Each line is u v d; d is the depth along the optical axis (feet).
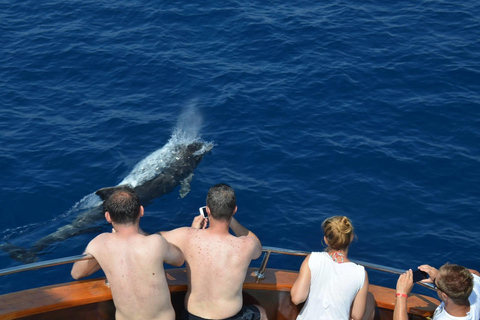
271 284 18.97
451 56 58.18
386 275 34.55
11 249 36.11
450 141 46.98
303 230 37.88
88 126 48.49
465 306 17.25
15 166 43.29
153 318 16.37
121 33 62.34
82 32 62.28
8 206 39.58
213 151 45.78
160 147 46.09
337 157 44.93
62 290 17.58
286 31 62.54
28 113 49.88
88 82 54.65
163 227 38.47
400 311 17.94
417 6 67.72
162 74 55.67
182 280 18.48
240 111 50.47
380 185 42.16
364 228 38.24
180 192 41.63
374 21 64.54
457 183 42.50
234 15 65.51
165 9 66.69
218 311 16.84
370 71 55.98
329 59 57.93
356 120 49.49
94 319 17.85
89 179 42.52
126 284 16.06
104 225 38.60
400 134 47.73
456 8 67.00
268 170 43.73
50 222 38.58
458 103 51.39
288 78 55.11
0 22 63.82
